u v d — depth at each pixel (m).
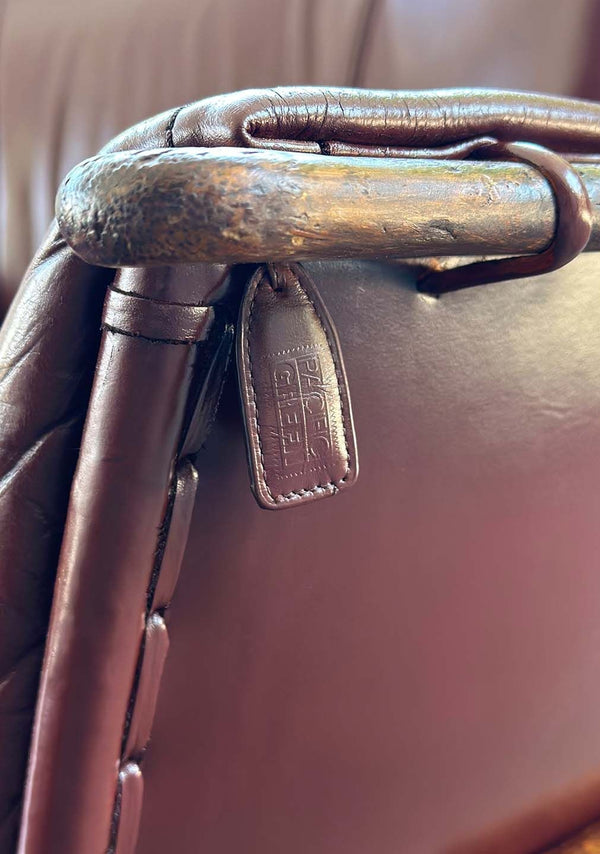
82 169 0.33
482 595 0.57
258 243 0.31
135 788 0.46
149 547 0.41
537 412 0.55
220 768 0.50
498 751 0.63
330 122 0.39
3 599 0.44
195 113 0.36
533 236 0.40
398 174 0.36
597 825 0.77
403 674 0.55
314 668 0.51
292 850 0.55
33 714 0.46
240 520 0.45
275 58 1.20
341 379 0.41
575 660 0.65
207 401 0.41
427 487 0.51
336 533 0.48
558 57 0.75
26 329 0.41
